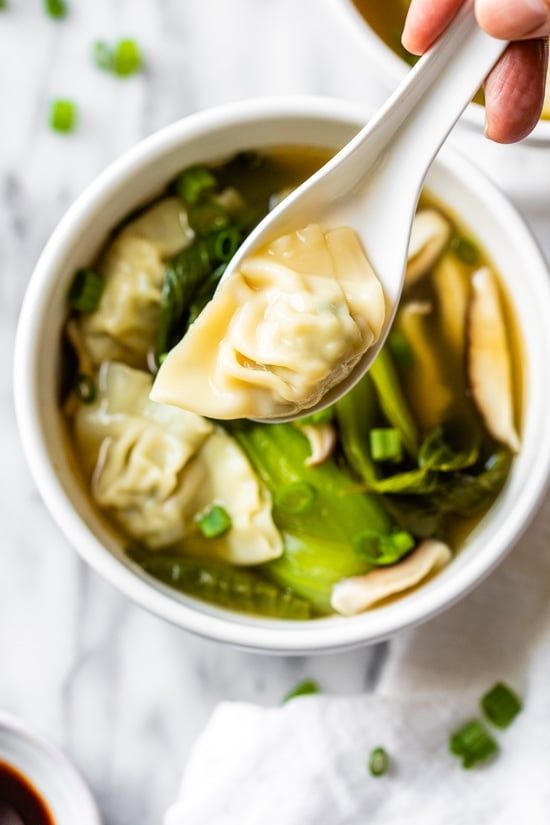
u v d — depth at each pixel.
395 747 0.58
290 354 0.48
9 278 0.60
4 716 0.57
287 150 0.55
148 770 0.59
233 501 0.55
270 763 0.58
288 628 0.53
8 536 0.59
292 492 0.55
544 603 0.59
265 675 0.59
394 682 0.59
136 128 0.60
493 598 0.59
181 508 0.55
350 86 0.60
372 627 0.51
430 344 0.56
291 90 0.60
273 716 0.58
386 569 0.55
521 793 0.58
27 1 0.60
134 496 0.55
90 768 0.59
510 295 0.55
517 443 0.55
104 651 0.59
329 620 0.54
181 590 0.55
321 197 0.48
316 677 0.59
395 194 0.48
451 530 0.55
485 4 0.45
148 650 0.59
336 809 0.58
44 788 0.59
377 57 0.55
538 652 0.59
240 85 0.60
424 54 0.47
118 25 0.60
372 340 0.48
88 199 0.53
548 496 0.59
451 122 0.47
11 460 0.59
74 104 0.60
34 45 0.60
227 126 0.53
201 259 0.55
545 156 0.59
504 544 0.52
